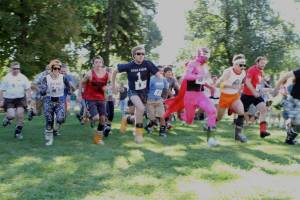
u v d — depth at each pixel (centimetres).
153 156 756
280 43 4212
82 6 3114
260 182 568
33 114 1473
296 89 873
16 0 2761
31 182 576
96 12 3653
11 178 600
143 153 788
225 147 880
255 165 685
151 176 606
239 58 934
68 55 2916
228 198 494
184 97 909
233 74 942
